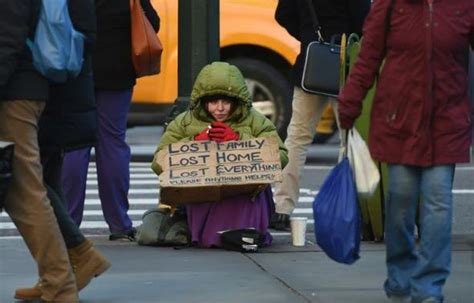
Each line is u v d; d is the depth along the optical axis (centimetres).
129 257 1461
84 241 1215
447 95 1117
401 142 1128
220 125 1509
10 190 1129
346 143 1185
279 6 1680
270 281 1330
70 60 1128
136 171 2464
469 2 1122
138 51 1527
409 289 1176
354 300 1239
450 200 1131
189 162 1491
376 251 1511
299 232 1553
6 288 1288
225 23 2561
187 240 1533
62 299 1150
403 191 1142
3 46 1075
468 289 1291
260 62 2600
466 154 1128
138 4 1527
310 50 1584
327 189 1177
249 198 1515
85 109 1212
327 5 1622
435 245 1131
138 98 2486
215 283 1315
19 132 1122
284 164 1527
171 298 1241
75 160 1535
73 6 1169
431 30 1109
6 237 1633
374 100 1145
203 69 1527
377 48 1138
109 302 1222
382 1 1129
